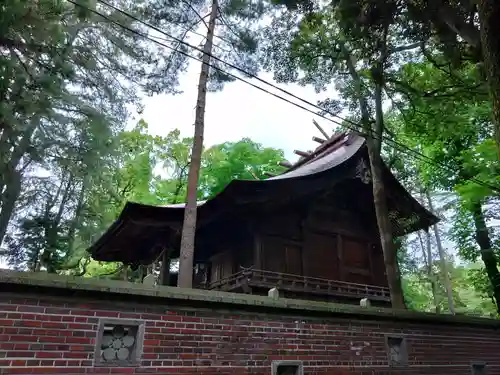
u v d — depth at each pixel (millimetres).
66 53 10922
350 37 9117
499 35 3162
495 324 9031
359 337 6695
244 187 10789
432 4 6734
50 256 13422
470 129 14461
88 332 4387
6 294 4066
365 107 12359
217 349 5152
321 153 16719
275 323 5828
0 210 9820
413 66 10977
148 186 23641
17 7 8547
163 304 4965
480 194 11883
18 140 9789
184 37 12227
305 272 12375
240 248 12898
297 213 12938
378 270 14609
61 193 13586
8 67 8641
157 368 4656
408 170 19297
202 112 11078
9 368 3848
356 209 14938
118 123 13828
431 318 7781
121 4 13656
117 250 14891
